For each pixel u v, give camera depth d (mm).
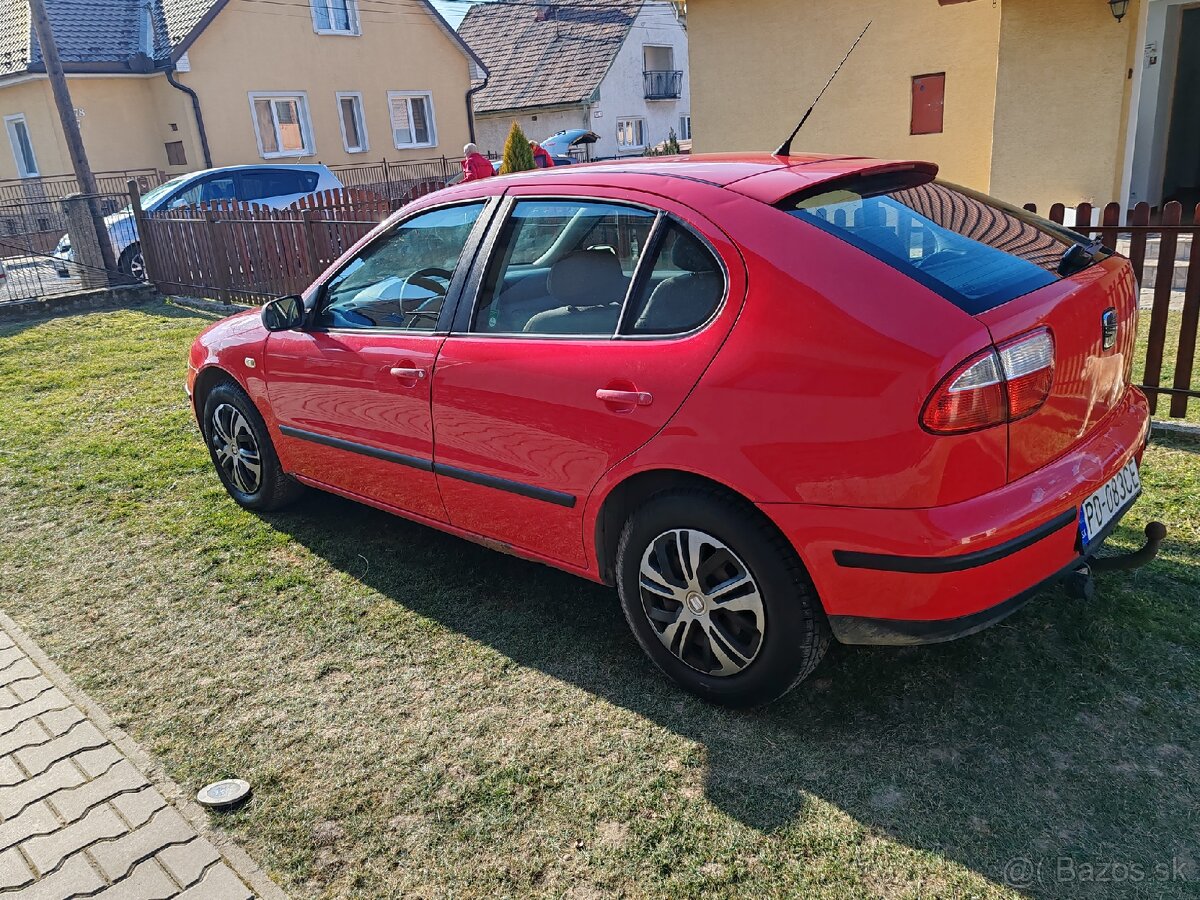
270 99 23906
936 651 3004
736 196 2691
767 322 2453
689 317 2645
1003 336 2246
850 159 3098
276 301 4004
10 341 9586
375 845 2393
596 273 2902
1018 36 10266
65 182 21531
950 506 2256
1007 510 2289
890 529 2285
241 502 4703
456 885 2252
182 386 7270
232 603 3730
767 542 2514
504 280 3195
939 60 12898
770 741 2674
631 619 2953
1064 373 2414
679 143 32062
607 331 2838
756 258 2518
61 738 2857
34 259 13555
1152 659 2871
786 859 2252
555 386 2891
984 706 2729
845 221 2596
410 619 3527
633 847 2328
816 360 2354
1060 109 10250
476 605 3605
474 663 3199
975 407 2203
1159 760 2467
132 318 10812
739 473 2477
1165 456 4398
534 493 3082
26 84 21938
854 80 13688
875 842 2279
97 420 6430
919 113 13320
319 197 10906
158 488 5059
